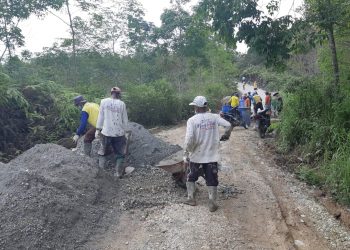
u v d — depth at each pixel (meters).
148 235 5.35
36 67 17.00
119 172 7.35
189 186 6.34
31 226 4.86
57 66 19.58
